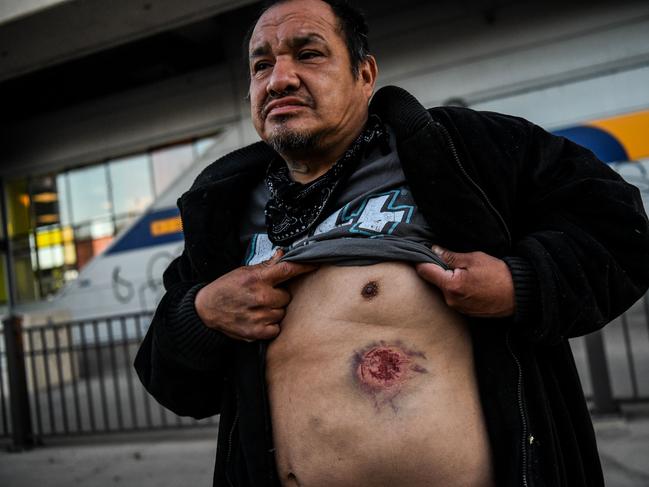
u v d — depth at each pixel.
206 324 1.15
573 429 1.09
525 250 0.99
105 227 10.60
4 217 11.37
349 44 1.17
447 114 1.14
